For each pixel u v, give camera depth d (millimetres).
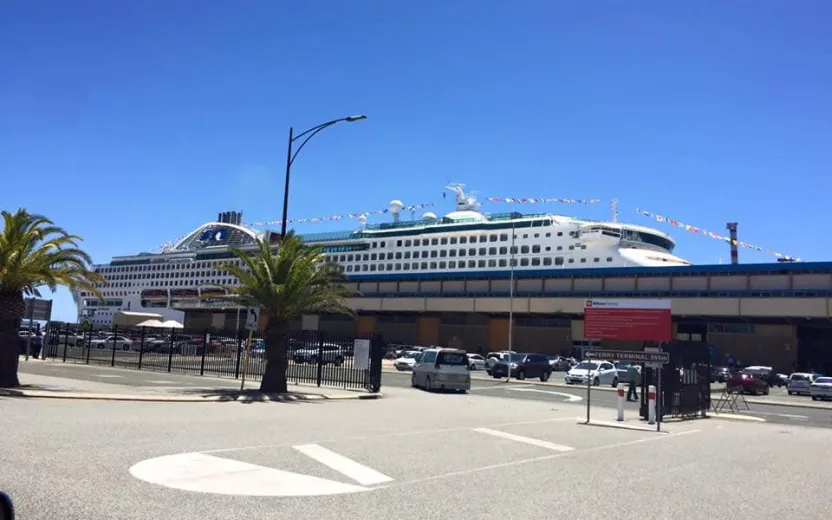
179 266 119750
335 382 26562
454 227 95375
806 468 10602
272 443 10219
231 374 29516
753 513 7129
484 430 13797
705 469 10047
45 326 36719
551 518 6430
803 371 62969
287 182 22484
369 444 10750
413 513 6355
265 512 6102
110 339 49812
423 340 81188
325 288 21469
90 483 6816
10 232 17562
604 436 14109
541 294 71312
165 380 24719
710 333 66250
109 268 131875
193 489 6840
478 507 6730
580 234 84938
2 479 6750
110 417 12398
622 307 18266
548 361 45562
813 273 58469
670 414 19562
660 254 85750
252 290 20844
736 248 92000
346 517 6086
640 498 7598
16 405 13555
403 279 81812
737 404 29656
